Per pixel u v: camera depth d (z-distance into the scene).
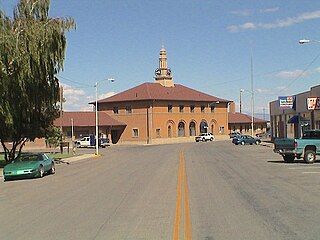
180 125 102.62
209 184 20.19
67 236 10.20
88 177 26.08
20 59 31.75
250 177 23.08
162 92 101.75
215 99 109.31
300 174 24.28
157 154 50.75
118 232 10.48
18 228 11.36
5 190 21.22
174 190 18.30
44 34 32.91
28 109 35.38
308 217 11.86
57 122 89.31
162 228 10.79
